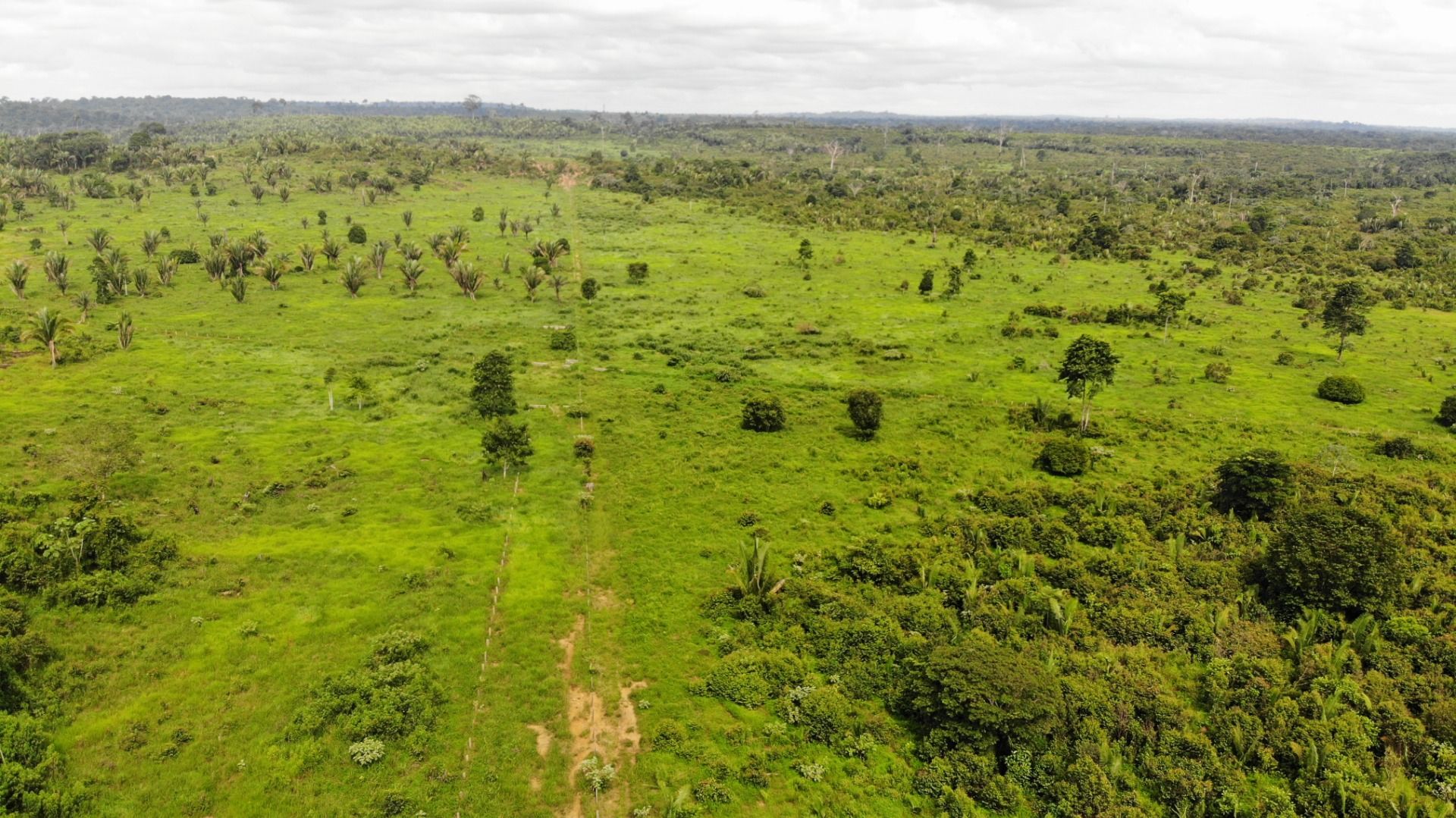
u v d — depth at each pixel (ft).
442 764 102.17
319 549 150.71
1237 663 122.62
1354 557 134.10
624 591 142.82
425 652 123.13
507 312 344.49
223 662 118.11
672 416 231.30
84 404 219.20
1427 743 106.01
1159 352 304.50
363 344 292.81
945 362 288.51
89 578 130.62
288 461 189.88
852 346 306.14
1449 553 152.35
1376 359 299.17
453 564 148.15
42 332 248.73
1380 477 185.68
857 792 100.27
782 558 154.92
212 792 96.17
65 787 94.12
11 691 105.91
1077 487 181.47
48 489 168.76
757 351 296.92
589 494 178.81
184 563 142.92
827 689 116.16
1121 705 111.24
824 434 221.66
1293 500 169.68
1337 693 114.21
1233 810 97.81
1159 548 157.17
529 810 96.37
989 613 132.67
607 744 107.45
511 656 123.75
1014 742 104.78
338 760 101.71
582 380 261.44
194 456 189.98
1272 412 243.81
